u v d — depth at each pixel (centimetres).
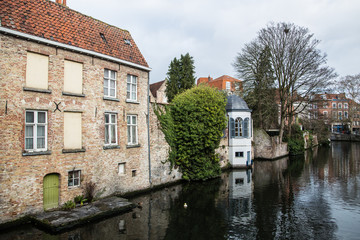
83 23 1322
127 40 1543
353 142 5403
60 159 1076
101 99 1261
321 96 3148
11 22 960
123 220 1073
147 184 1534
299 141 3603
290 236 964
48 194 1048
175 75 3472
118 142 1352
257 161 2947
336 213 1216
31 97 986
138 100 1483
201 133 1806
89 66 1212
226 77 4559
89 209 1081
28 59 994
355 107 5406
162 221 1084
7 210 911
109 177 1295
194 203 1348
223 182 1867
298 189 1670
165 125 1702
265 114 3250
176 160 1794
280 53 2956
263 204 1346
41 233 896
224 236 955
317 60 2802
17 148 938
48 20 1130
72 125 1139
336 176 2086
